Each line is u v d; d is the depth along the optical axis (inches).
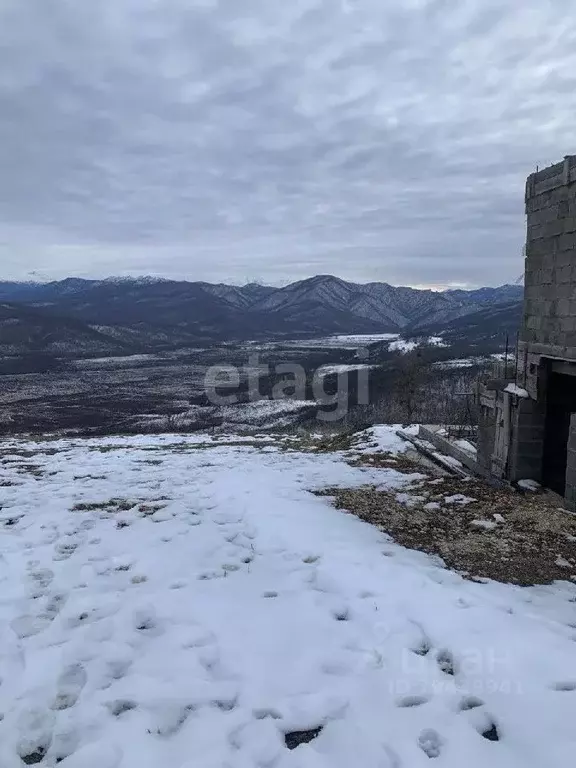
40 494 329.4
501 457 356.5
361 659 148.5
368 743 117.2
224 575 206.5
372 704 129.8
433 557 230.7
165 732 123.0
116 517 280.5
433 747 116.6
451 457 444.5
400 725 122.5
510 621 169.2
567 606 184.9
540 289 327.3
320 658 148.9
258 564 216.8
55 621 172.6
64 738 121.4
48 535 252.8
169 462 461.4
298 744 118.8
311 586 196.4
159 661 149.3
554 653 149.6
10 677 144.4
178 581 200.4
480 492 336.5
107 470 414.6
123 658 151.8
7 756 116.7
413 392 1112.2
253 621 169.5
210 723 124.6
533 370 335.9
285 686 137.3
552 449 346.0
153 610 177.8
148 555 226.7
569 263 296.0
